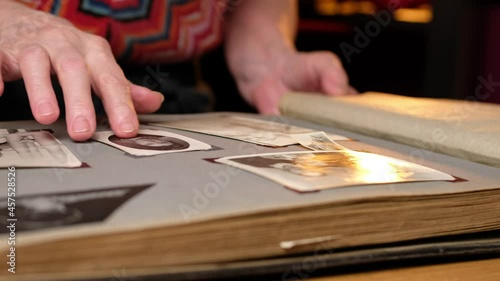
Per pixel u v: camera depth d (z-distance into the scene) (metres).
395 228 0.36
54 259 0.27
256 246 0.32
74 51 0.55
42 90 0.50
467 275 0.35
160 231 0.29
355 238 0.34
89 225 0.29
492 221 0.40
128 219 0.30
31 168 0.39
